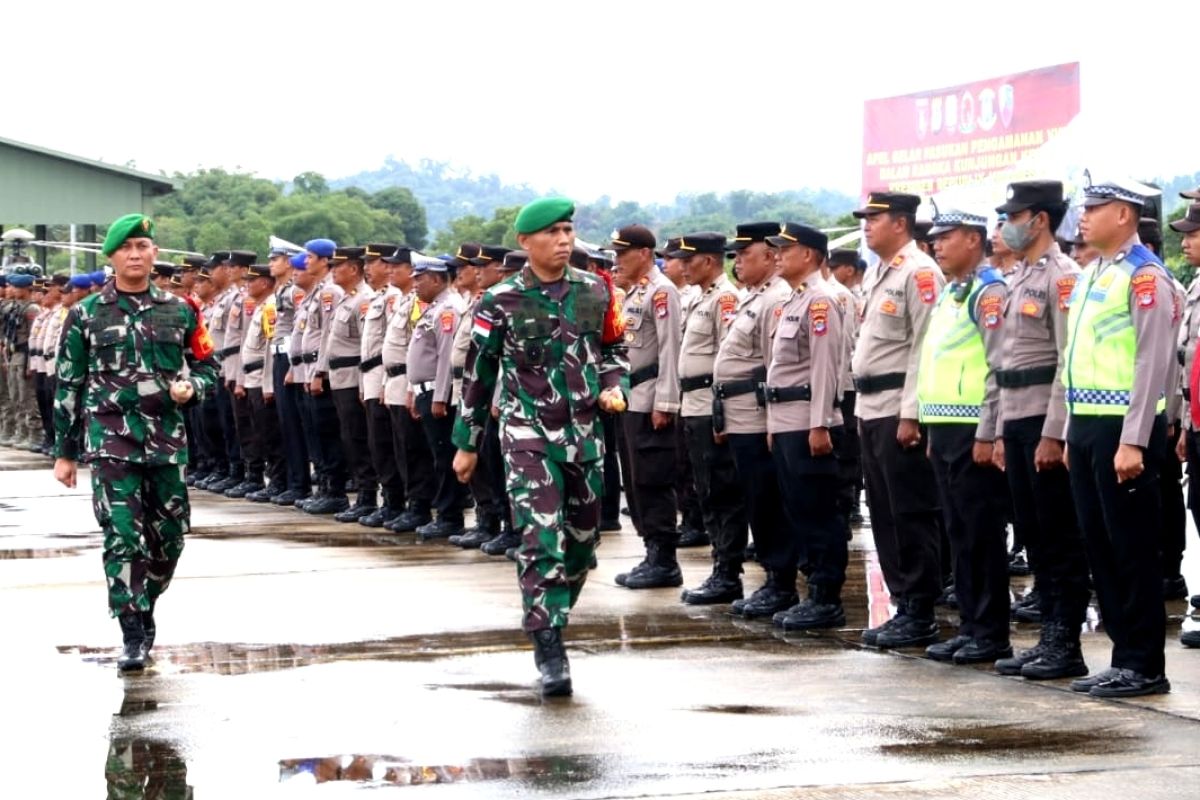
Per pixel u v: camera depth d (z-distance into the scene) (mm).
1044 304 7148
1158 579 6742
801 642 8195
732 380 8922
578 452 7008
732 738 6078
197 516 14523
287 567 10961
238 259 16500
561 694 6852
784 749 5895
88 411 7703
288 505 15438
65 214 30516
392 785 5527
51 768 5840
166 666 7652
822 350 8391
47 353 21641
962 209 7449
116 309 7691
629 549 11914
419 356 12344
